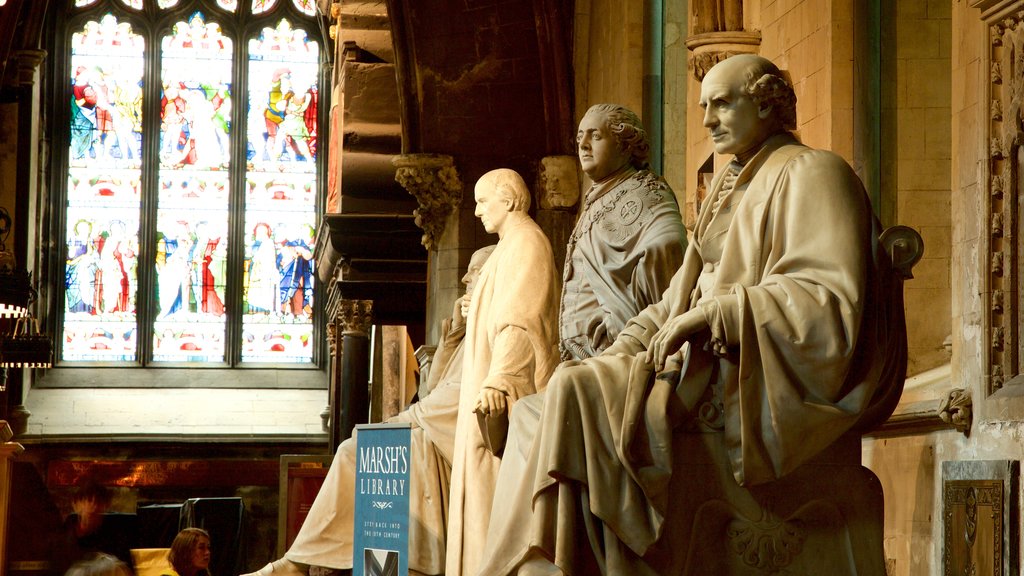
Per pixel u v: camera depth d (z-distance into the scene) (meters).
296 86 30.28
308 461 15.70
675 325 4.23
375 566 7.71
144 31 29.83
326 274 21.17
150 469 27.62
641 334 4.70
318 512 10.23
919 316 7.62
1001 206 5.63
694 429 4.32
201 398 28.67
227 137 30.00
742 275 4.41
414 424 9.15
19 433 27.12
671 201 6.02
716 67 4.67
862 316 4.21
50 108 28.91
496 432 6.71
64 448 27.42
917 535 6.29
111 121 29.55
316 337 29.75
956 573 5.71
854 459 4.39
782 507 4.30
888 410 4.41
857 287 4.15
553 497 4.31
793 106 4.66
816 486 4.32
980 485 5.50
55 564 5.31
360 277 16.89
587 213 6.17
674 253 5.84
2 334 23.09
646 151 6.14
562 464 4.25
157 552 13.50
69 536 5.38
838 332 4.10
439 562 8.91
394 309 17.14
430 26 13.41
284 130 30.17
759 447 4.16
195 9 30.05
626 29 11.21
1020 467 5.30
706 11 9.13
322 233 18.67
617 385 4.32
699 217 4.80
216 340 29.52
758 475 4.16
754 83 4.60
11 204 26.44
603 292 5.97
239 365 29.44
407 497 7.56
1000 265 5.62
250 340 29.64
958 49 6.01
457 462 7.42
